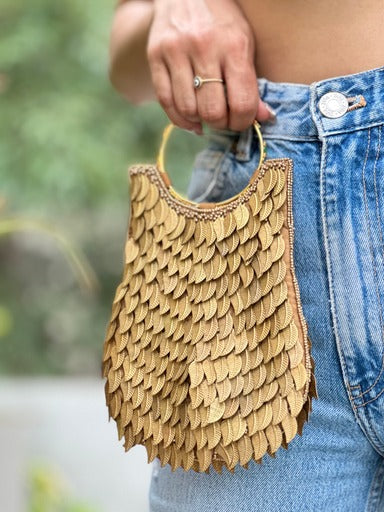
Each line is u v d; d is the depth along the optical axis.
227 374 1.19
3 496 2.25
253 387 1.17
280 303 1.17
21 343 6.76
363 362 1.18
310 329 1.20
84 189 5.17
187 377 1.21
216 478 1.23
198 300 1.22
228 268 1.21
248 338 1.19
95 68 5.36
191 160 5.69
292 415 1.15
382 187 1.16
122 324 1.26
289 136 1.20
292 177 1.18
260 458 1.17
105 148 5.26
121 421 1.25
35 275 7.03
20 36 5.30
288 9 1.22
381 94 1.16
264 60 1.24
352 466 1.22
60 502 2.87
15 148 5.18
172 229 1.25
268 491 1.22
